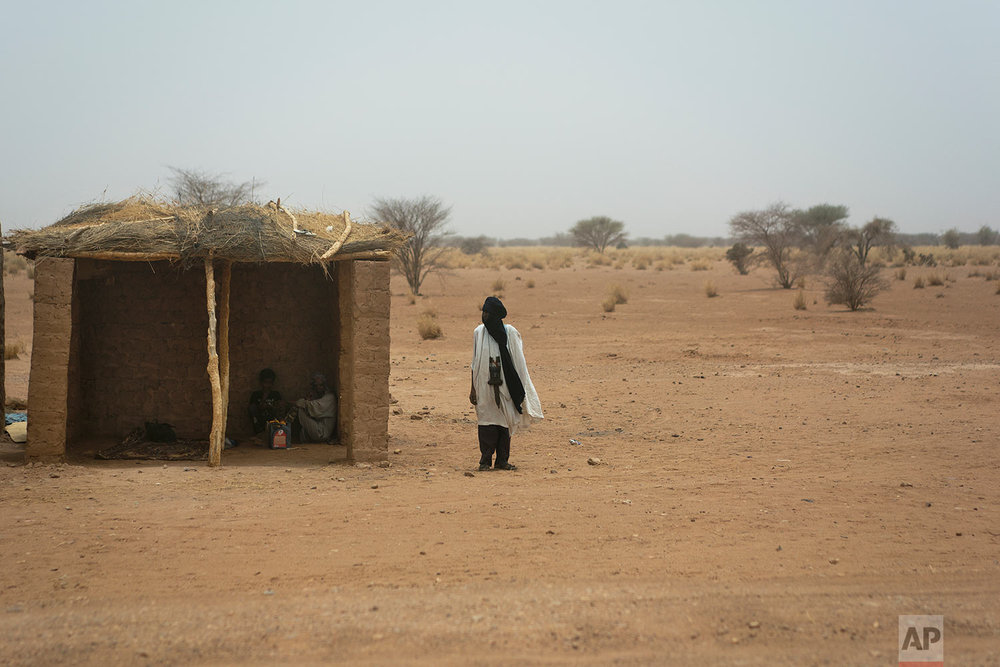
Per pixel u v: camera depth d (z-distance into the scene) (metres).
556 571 5.89
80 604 5.20
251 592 5.43
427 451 10.93
